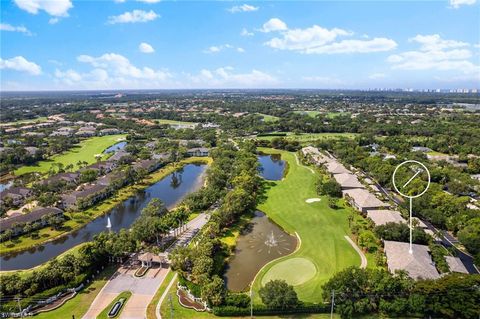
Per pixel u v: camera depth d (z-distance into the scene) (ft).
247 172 611.47
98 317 278.26
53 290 303.07
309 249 391.45
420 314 271.28
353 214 473.26
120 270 350.43
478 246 362.94
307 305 278.46
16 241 434.30
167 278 334.85
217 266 357.00
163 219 419.33
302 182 631.56
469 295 260.62
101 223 495.00
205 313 283.59
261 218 492.95
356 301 275.18
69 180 647.15
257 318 275.18
